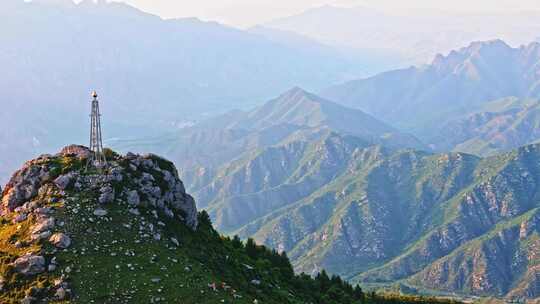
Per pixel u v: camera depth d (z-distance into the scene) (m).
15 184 136.62
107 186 130.75
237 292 120.56
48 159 142.00
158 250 122.19
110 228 122.50
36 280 108.62
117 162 140.88
